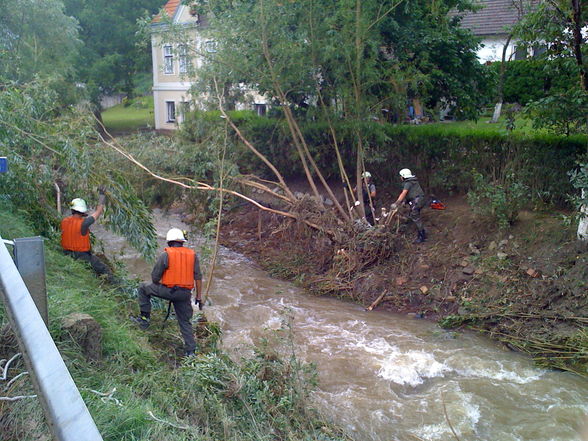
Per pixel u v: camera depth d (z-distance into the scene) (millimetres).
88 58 30031
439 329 9625
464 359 8398
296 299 11117
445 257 11250
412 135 14055
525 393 7492
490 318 9531
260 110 18469
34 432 3604
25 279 3766
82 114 10109
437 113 15688
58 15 18422
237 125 16484
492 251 10906
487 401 7293
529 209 11828
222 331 9359
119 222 8953
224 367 5746
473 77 15594
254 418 5117
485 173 12930
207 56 13031
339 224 12227
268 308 10492
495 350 8797
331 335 9336
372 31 12609
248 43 12852
